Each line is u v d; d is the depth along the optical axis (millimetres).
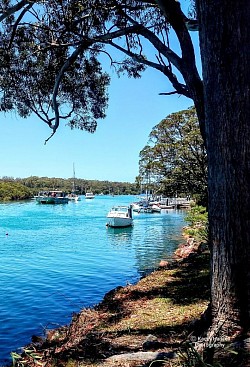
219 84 3885
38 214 50594
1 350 7602
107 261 17766
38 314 9992
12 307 10594
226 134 3854
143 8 6258
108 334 5598
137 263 17094
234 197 3838
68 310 10281
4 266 16641
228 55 3822
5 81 6480
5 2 5609
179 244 23234
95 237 27609
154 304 7277
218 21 3865
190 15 6250
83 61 7051
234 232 3850
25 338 8297
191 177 16609
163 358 3840
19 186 92000
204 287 7953
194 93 4629
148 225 36750
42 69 6680
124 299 8305
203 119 4496
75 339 5883
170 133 18719
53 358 4883
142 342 4824
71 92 7148
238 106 3805
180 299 7316
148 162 19312
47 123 6480
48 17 6055
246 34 3797
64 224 37375
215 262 4008
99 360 4320
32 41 6367
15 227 34281
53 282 13570
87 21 6348
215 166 3975
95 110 7418
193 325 4488
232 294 3869
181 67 4836
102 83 7348
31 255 19703
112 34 5887
